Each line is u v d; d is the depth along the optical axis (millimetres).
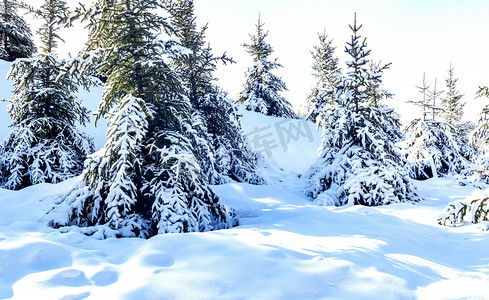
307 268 3258
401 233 5148
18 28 21359
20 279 2824
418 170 14273
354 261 3490
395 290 2943
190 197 6277
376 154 9219
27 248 3275
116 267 3203
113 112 6109
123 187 5418
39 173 8703
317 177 10328
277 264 3289
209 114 13414
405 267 3633
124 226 5250
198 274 2977
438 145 14859
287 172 17922
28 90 9383
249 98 26391
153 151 6320
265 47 26531
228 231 4906
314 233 4941
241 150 14461
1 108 14188
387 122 10273
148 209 6242
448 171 14469
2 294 2572
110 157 5508
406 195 8812
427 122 14977
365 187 8633
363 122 9758
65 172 9141
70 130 9930
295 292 2781
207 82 13414
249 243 4027
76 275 2857
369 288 2951
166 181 5945
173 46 6633
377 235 4875
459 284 3082
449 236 5477
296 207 7691
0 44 21344
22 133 8898
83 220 5621
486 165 10250
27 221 5227
